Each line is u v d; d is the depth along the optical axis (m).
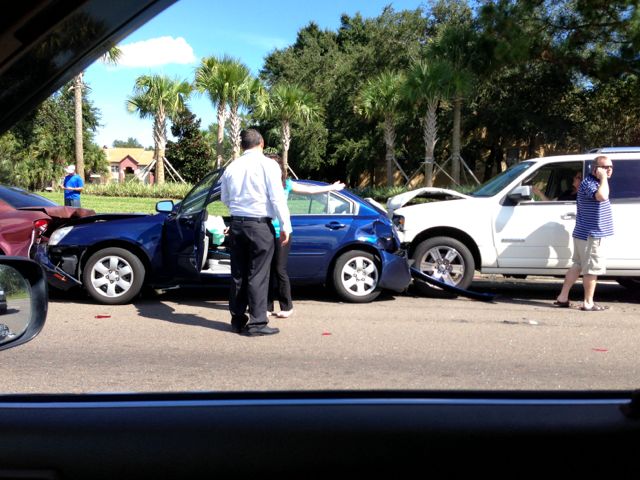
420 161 39.56
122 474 1.70
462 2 35.47
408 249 8.81
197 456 1.72
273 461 1.71
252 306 6.26
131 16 1.23
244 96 26.38
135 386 4.47
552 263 8.50
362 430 1.78
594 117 30.11
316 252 7.88
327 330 6.57
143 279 7.77
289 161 45.34
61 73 1.35
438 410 1.84
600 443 1.70
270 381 4.70
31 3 1.12
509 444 1.72
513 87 32.12
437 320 7.15
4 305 1.76
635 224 8.23
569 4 16.41
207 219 7.35
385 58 37.97
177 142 46.44
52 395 1.98
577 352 5.78
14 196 9.44
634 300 8.88
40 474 1.69
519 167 9.06
